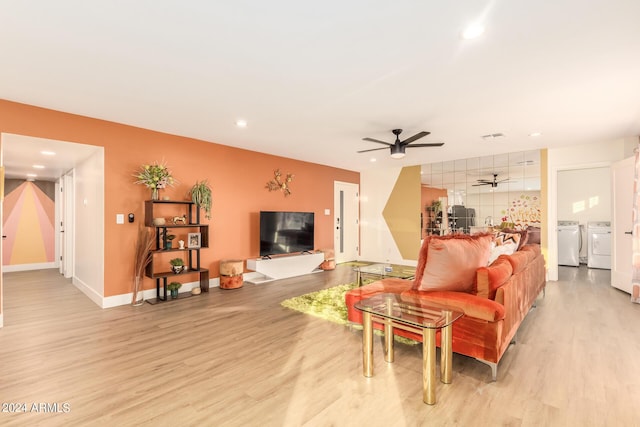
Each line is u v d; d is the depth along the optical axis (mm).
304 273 5863
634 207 4047
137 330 3033
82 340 2785
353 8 1758
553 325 3166
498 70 2506
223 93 2979
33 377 2154
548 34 2000
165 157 4305
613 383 2078
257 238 5516
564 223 7168
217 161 4926
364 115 3613
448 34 2014
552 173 5324
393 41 2100
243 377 2166
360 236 7984
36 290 4605
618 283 4645
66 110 3420
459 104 3258
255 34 2021
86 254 4398
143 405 1839
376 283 3311
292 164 6215
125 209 3922
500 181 5879
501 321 2156
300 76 2625
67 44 2131
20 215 6316
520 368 2293
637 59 2316
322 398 1922
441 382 2113
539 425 1662
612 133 4391
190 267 4445
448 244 2361
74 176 5004
